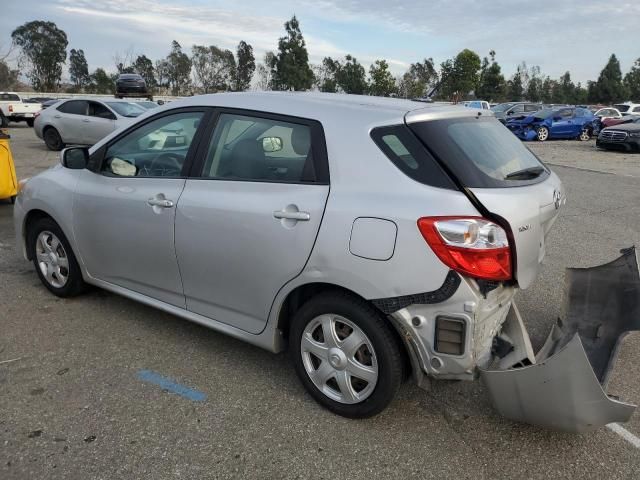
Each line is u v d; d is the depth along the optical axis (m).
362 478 2.45
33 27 64.88
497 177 2.62
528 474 2.51
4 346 3.53
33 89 66.44
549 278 5.23
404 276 2.46
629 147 18.42
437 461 2.57
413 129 2.64
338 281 2.64
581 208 8.72
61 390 3.05
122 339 3.68
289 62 60.72
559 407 2.43
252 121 3.10
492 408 3.03
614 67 79.69
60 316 4.00
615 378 3.41
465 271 2.37
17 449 2.55
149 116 3.63
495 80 64.00
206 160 3.24
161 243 3.37
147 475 2.42
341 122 2.79
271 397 3.05
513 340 2.96
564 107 26.47
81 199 3.83
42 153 14.07
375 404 2.73
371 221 2.53
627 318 3.40
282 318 3.02
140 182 3.52
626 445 2.73
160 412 2.88
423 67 64.75
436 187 2.49
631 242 6.63
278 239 2.82
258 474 2.45
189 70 67.88
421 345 2.53
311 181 2.79
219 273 3.13
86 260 3.95
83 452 2.55
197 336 3.76
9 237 5.98
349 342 2.75
